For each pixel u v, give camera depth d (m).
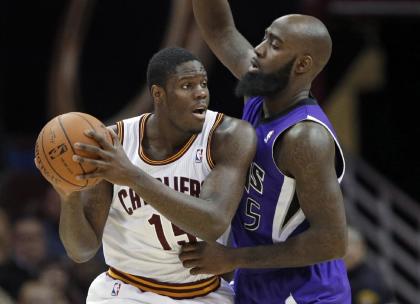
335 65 22.84
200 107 8.28
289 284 9.02
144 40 18.75
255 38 18.31
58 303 15.14
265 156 8.74
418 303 21.70
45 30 19.30
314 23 8.81
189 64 8.27
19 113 19.52
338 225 8.39
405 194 24.33
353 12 19.94
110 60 18.98
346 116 23.33
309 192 8.41
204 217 7.95
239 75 9.76
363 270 14.70
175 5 18.48
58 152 7.65
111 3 18.91
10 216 18.91
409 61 23.33
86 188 7.90
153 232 8.66
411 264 22.44
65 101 19.25
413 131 23.94
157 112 8.53
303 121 8.59
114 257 8.97
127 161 7.73
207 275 9.03
